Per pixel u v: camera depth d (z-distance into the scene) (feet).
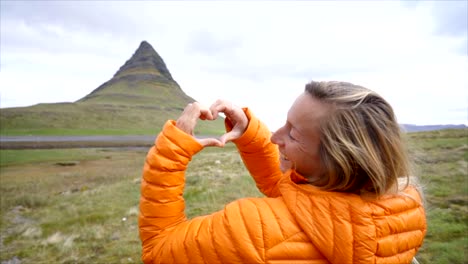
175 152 3.20
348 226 2.80
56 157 103.14
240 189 31.14
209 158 77.15
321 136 2.98
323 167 3.04
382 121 2.88
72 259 17.65
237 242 2.90
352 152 2.72
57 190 49.34
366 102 2.94
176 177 3.23
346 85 3.13
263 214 3.00
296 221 2.97
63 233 23.27
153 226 3.27
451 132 80.18
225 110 3.96
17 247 21.22
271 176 4.41
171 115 451.12
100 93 628.28
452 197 21.08
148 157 3.37
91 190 44.52
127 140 193.16
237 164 56.80
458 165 32.40
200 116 3.65
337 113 2.89
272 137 3.64
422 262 12.85
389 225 2.92
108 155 111.65
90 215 27.78
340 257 2.77
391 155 2.88
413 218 3.20
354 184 2.89
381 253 2.85
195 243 3.01
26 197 38.60
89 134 255.50
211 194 29.48
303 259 2.88
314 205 2.94
